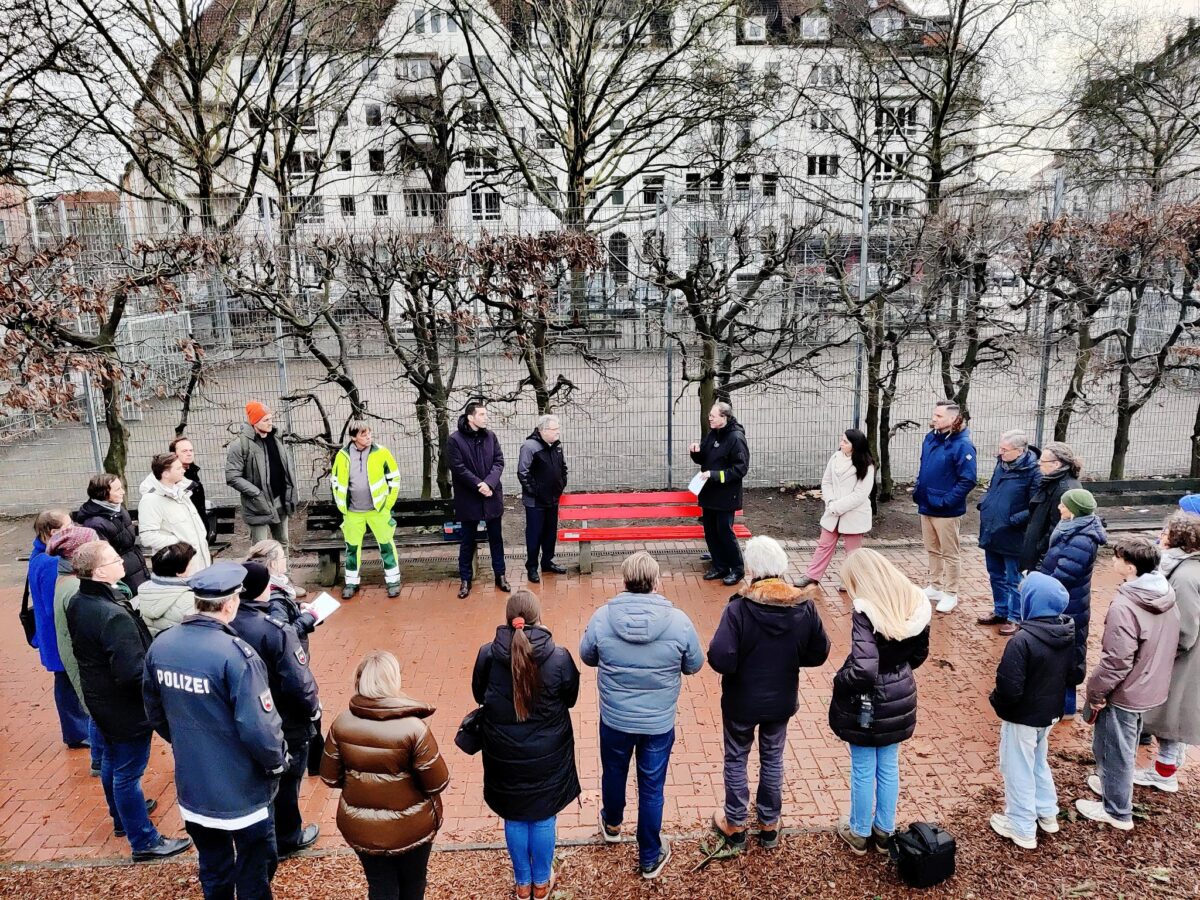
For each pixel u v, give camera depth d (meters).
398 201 28.55
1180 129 17.33
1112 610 4.31
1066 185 10.78
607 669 4.08
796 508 11.05
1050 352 10.75
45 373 8.52
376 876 3.56
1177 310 12.45
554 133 23.69
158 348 14.57
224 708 3.55
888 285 10.75
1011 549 6.90
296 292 10.38
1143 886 4.06
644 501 9.05
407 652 6.97
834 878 4.16
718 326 10.98
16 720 6.07
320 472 12.53
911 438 14.69
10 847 4.61
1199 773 5.06
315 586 8.59
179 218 11.51
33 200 11.01
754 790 4.95
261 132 19.12
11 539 10.33
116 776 4.30
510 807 3.82
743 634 4.13
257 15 18.34
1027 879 4.12
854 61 20.17
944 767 5.18
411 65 30.80
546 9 20.47
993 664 6.59
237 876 3.77
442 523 8.75
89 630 4.12
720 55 21.30
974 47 16.78
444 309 10.27
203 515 8.57
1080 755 5.25
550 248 9.89
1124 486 9.66
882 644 4.03
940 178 17.16
